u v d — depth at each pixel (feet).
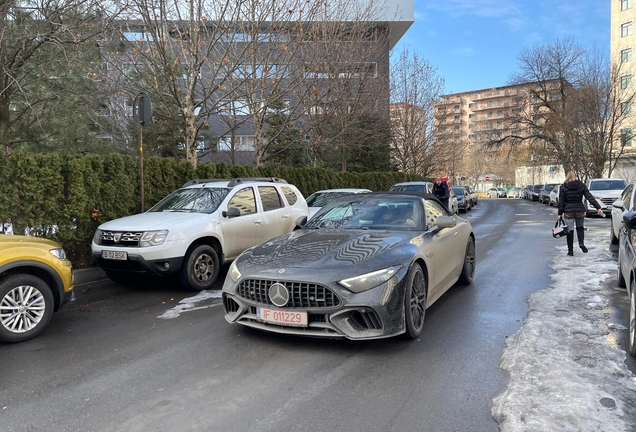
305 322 13.65
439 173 120.67
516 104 156.35
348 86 55.72
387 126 74.33
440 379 12.21
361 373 12.64
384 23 66.54
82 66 40.50
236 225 25.45
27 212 24.25
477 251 34.30
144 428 9.97
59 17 34.60
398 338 15.21
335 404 10.93
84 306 20.56
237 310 15.35
